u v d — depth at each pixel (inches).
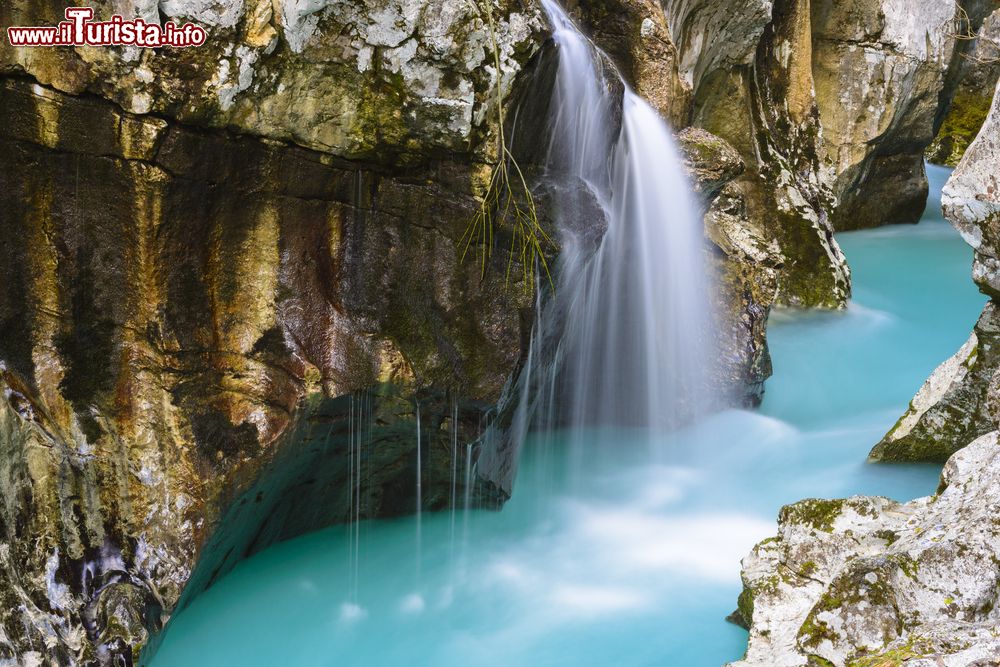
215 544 167.6
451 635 176.7
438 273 175.0
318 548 195.3
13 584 148.8
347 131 161.9
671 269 253.8
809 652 132.6
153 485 157.8
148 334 155.9
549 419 236.1
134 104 144.1
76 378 155.0
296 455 172.9
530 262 179.2
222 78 147.4
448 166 169.9
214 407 161.9
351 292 171.9
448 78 161.5
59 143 146.0
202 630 173.0
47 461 152.6
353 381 170.2
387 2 154.6
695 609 182.4
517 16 165.8
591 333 234.4
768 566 163.2
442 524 200.8
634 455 249.3
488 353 179.8
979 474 148.2
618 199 229.8
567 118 190.2
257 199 160.4
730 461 249.4
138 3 139.4
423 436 185.0
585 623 179.3
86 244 151.4
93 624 153.3
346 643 174.6
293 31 150.5
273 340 165.2
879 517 158.7
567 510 220.7
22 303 151.1
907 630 128.5
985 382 209.8
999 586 126.8
